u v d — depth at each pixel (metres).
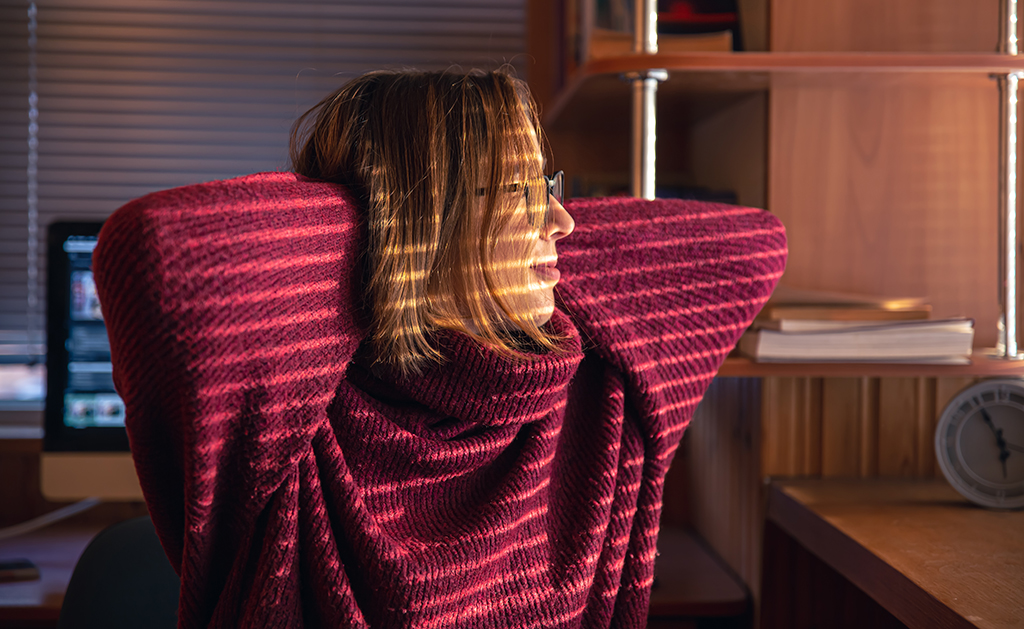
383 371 0.75
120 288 0.58
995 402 1.02
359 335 0.72
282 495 0.68
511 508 0.76
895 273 1.17
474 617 0.75
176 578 0.88
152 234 0.57
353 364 0.76
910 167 1.16
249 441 0.65
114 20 1.76
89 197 1.76
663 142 1.63
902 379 1.18
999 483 1.02
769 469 1.18
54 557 1.35
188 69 1.78
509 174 0.73
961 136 1.16
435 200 0.72
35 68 1.74
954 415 1.04
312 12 1.81
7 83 1.74
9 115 1.74
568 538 0.82
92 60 1.75
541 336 0.77
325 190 0.72
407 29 1.83
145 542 0.89
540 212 0.75
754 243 0.97
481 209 0.73
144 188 1.78
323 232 0.69
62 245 1.38
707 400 1.46
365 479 0.74
